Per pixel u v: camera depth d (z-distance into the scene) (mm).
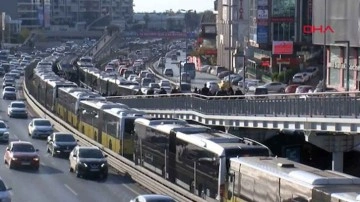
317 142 121625
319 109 117875
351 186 64750
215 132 100938
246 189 78500
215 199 86625
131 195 103875
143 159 116188
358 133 112250
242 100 144000
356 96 110125
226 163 84562
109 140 137625
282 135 142250
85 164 117125
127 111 135000
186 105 168375
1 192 89562
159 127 109438
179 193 98188
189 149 96500
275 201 71500
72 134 155750
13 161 124938
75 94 179125
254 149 85938
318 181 65312
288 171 71125
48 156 141500
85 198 101188
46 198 100875
